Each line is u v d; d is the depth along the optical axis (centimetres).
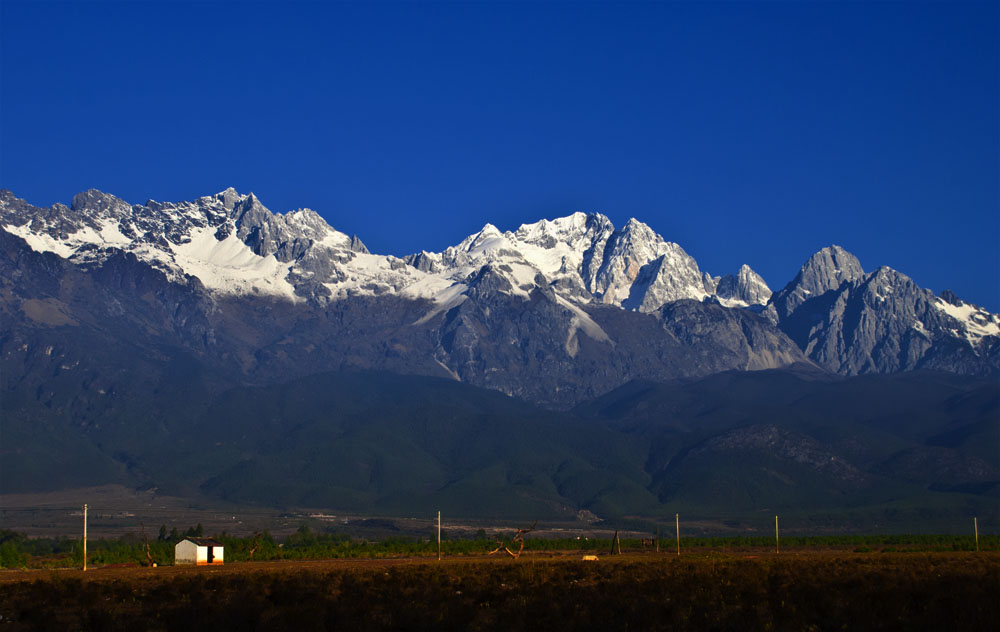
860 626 14775
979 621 14462
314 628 15450
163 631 15975
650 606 16612
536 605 17238
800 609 16225
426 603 18250
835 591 18512
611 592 19100
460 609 16888
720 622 15462
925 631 14300
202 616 16638
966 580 19600
